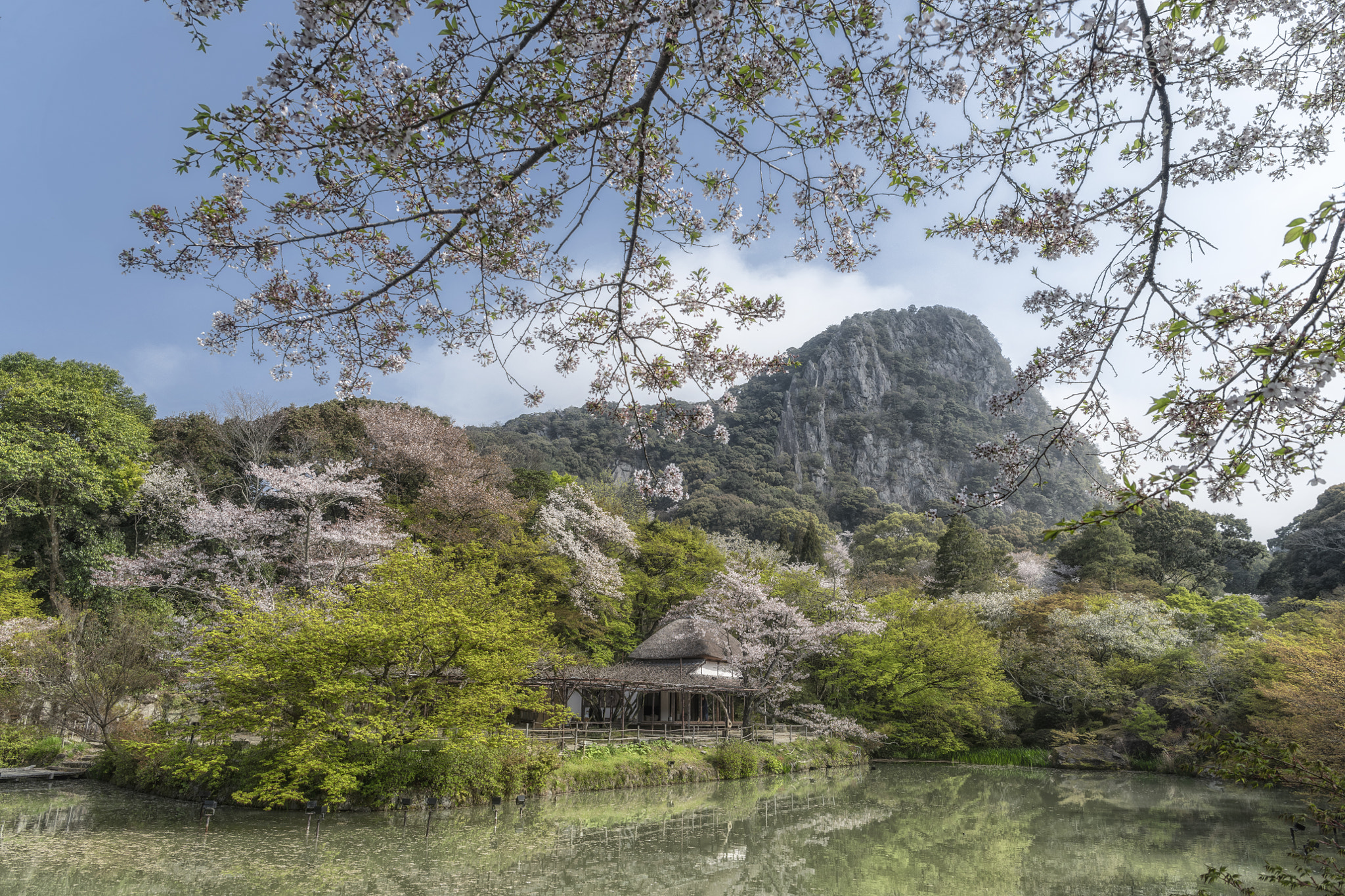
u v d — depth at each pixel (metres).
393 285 3.48
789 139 3.63
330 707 13.67
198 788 14.12
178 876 9.38
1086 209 3.71
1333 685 15.85
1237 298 3.39
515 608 17.05
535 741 18.27
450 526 25.53
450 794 14.53
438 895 9.20
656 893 10.15
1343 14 3.12
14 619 18.52
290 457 27.67
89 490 22.48
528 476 34.28
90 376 29.81
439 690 14.76
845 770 24.66
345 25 2.57
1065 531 2.97
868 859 12.40
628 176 3.50
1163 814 17.03
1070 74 3.23
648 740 21.58
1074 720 29.02
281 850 10.76
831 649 26.39
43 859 9.97
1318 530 41.31
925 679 28.11
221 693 14.06
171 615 20.47
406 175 3.27
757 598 25.53
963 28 3.00
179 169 2.83
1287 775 4.64
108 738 16.91
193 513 20.66
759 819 15.61
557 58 3.00
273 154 2.85
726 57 3.17
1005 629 34.19
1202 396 2.82
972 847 13.37
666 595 32.94
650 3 2.88
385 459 28.34
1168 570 44.12
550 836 12.87
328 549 21.45
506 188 3.40
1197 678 25.33
